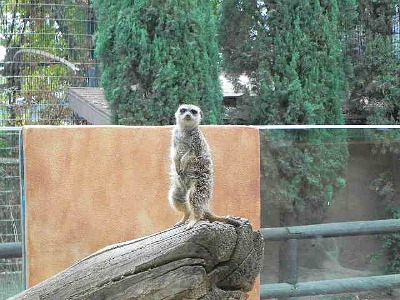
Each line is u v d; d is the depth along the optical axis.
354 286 7.39
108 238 6.54
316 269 7.27
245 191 6.78
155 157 6.57
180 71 9.02
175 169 4.32
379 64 11.16
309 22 9.88
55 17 11.20
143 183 6.57
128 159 6.55
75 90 11.30
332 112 10.06
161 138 6.57
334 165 7.19
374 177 7.37
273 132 6.93
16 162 6.43
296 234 7.16
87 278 3.82
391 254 7.50
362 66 11.20
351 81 11.24
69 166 6.46
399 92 11.03
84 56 11.28
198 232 3.56
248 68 10.29
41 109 11.22
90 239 6.51
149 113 8.98
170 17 8.93
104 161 6.52
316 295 7.27
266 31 9.99
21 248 6.48
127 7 9.05
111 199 6.54
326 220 7.27
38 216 6.41
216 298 3.68
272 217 7.06
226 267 3.72
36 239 6.41
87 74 11.35
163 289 3.60
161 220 6.57
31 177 6.38
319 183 7.16
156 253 3.63
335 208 7.29
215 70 9.59
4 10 11.28
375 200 7.41
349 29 11.27
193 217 4.14
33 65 11.19
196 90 9.05
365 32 11.38
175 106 8.95
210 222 3.75
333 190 7.23
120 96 9.12
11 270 6.48
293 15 9.84
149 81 9.06
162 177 6.57
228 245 3.65
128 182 6.55
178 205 4.36
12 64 11.13
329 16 10.16
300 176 7.08
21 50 11.15
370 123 11.16
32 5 11.21
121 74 9.07
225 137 6.71
